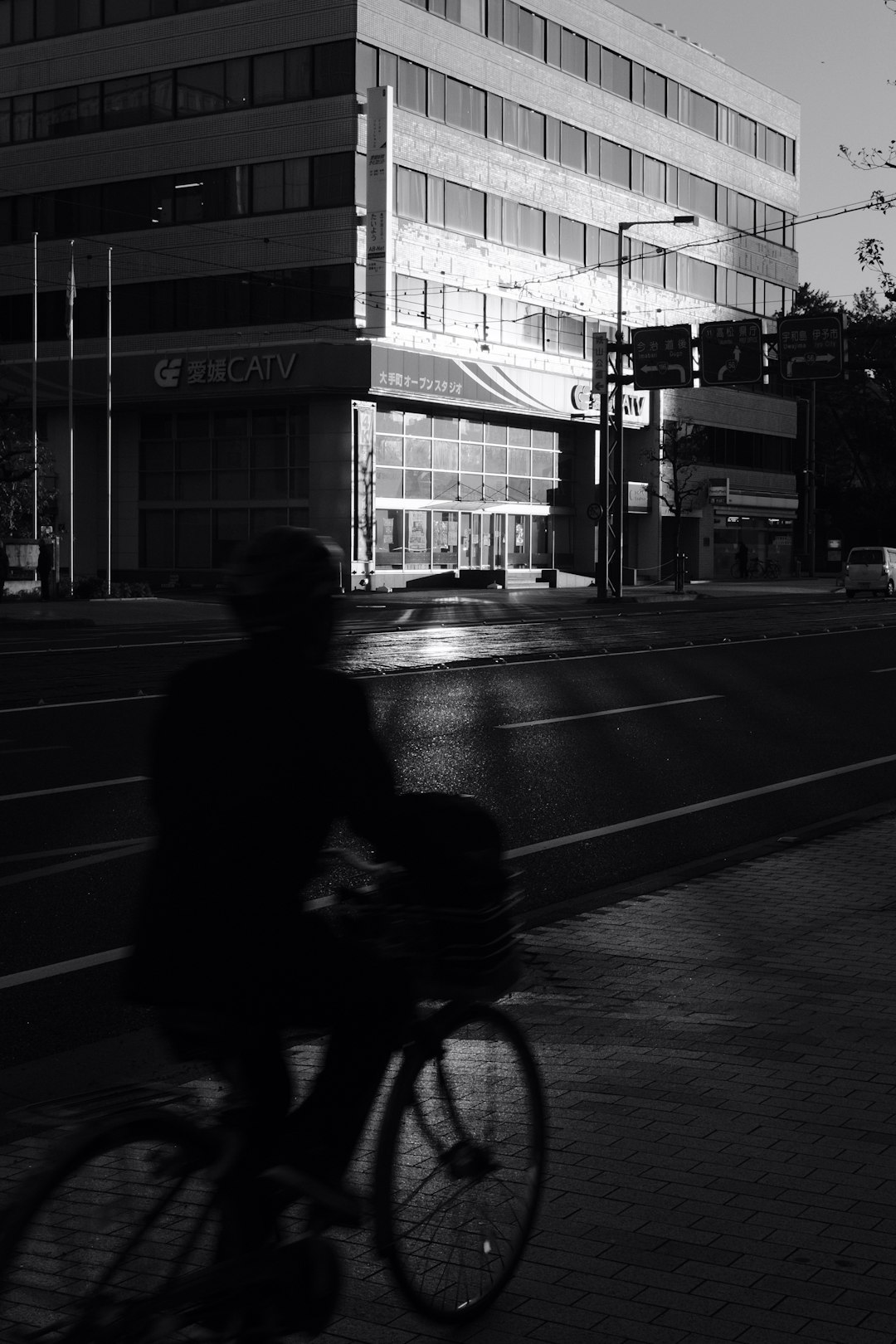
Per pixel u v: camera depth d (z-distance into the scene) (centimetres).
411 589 5581
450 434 5791
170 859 307
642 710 1770
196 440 5631
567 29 6191
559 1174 429
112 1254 282
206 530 5631
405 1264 336
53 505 5128
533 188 6025
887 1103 488
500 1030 367
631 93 6606
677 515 5750
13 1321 267
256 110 5328
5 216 5822
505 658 2433
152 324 5553
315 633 319
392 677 2095
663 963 668
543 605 4519
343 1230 393
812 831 1012
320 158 5231
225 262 5409
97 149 5622
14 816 1055
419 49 5441
